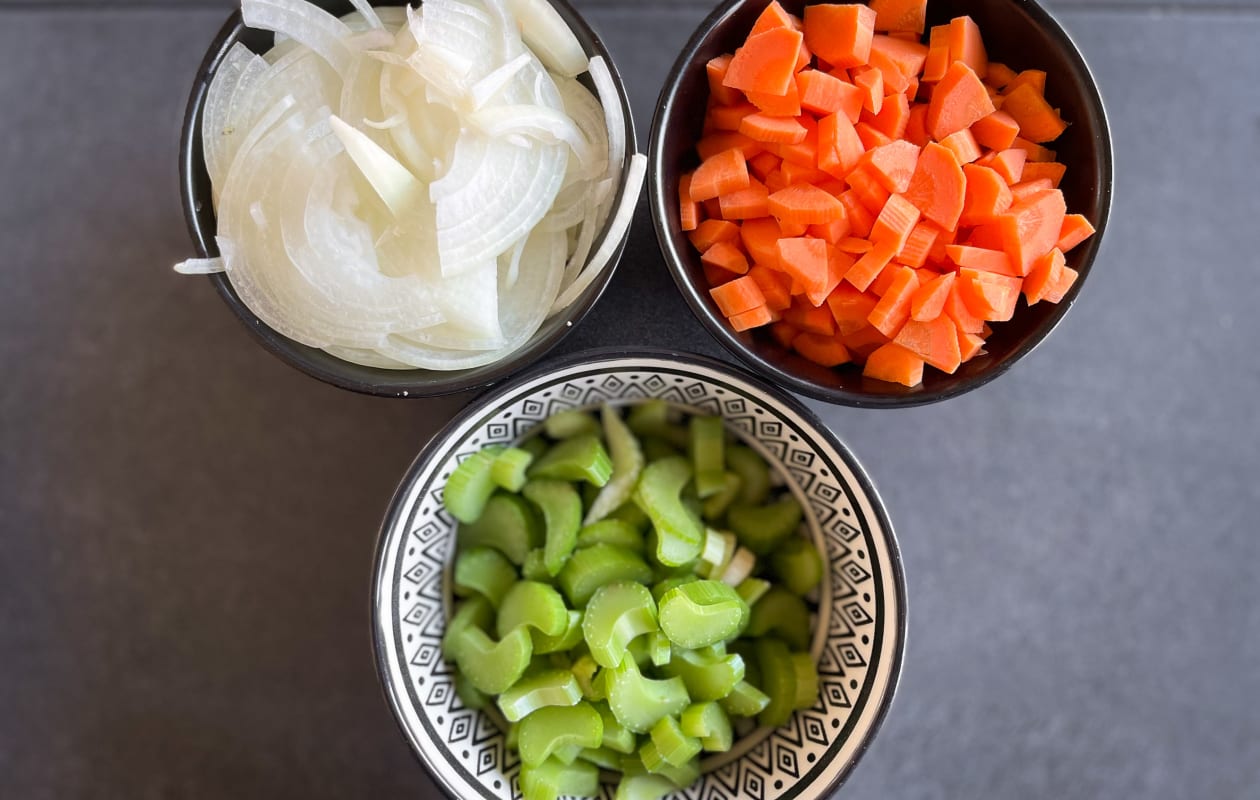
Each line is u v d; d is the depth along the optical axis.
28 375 1.24
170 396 1.23
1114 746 1.22
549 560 0.99
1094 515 1.23
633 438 1.05
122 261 1.24
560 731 0.95
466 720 1.01
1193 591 1.23
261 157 0.89
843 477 0.94
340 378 0.90
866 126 0.90
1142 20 1.24
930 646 1.22
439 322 0.90
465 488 0.97
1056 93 0.92
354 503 1.22
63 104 1.24
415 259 0.90
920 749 1.21
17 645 1.22
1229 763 1.22
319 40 0.89
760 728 1.02
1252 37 1.25
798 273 0.89
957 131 0.90
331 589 1.21
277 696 1.21
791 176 0.90
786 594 1.04
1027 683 1.22
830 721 0.97
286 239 0.89
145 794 1.21
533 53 0.92
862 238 0.90
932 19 0.95
